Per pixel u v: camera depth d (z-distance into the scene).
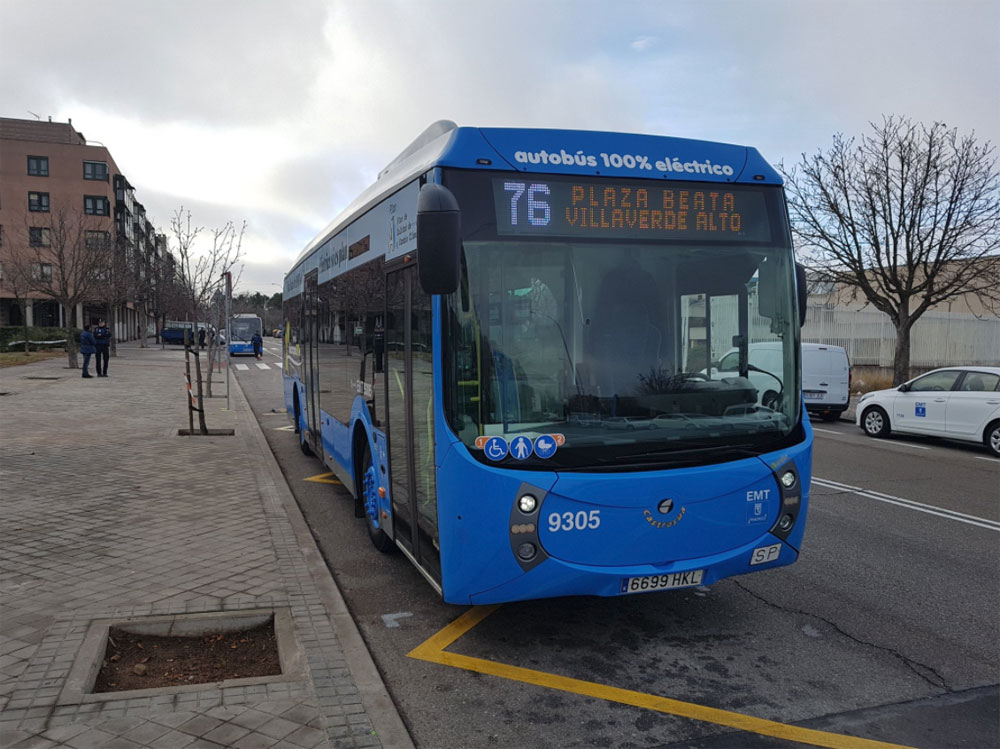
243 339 53.00
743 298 4.62
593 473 4.14
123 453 10.70
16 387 20.36
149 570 5.65
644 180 4.52
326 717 3.58
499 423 4.09
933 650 4.68
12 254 48.91
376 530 6.38
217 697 3.73
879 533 7.51
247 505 7.75
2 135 72.19
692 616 5.23
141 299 50.62
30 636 4.38
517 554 4.04
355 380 6.79
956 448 14.04
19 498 7.91
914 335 26.95
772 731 3.70
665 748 3.53
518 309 4.20
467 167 4.25
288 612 4.86
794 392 4.69
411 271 4.91
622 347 4.33
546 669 4.38
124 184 76.62
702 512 4.30
